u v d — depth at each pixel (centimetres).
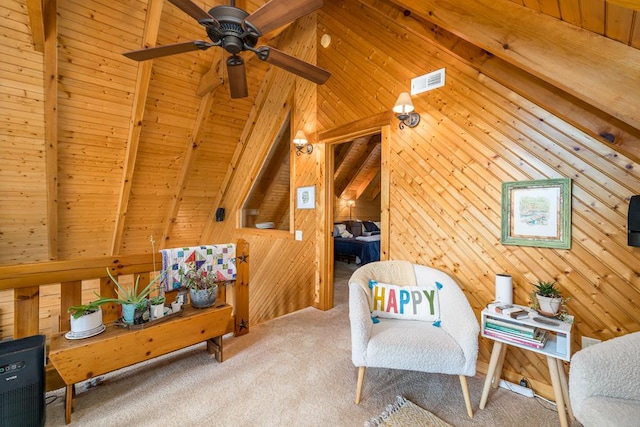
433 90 243
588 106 160
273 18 161
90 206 402
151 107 361
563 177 181
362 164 714
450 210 232
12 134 298
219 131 438
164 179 441
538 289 180
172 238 519
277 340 264
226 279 262
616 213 165
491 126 211
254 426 159
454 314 187
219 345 226
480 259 217
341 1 324
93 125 336
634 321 160
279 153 430
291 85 388
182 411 170
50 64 271
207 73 349
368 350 174
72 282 196
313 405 176
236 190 492
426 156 247
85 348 163
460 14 159
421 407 176
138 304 188
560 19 130
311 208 360
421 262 251
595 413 106
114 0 272
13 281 174
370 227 750
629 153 152
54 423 160
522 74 181
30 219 364
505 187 203
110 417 165
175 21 308
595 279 171
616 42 119
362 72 302
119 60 307
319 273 349
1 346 156
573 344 178
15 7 240
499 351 177
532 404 180
